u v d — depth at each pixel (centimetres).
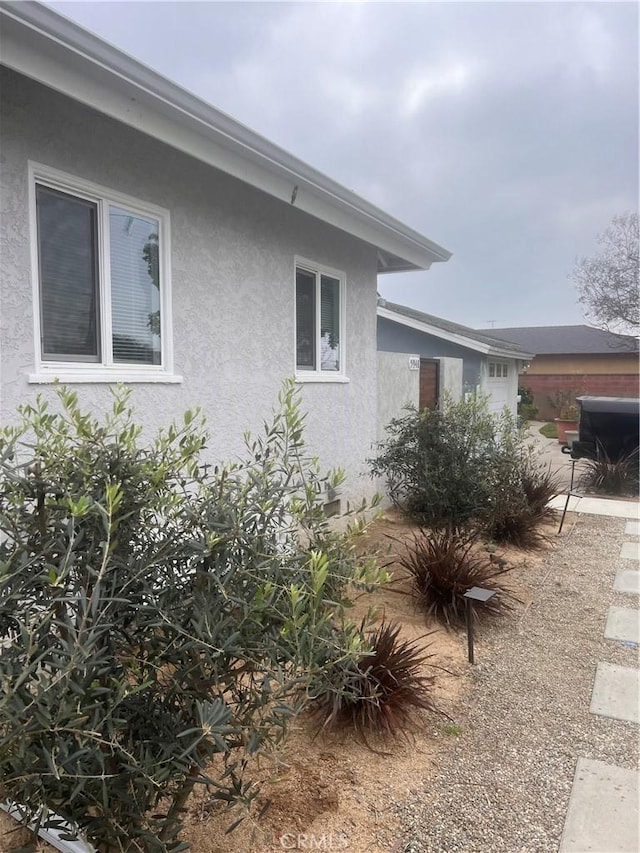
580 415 1330
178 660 215
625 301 2355
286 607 220
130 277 467
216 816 269
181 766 201
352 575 261
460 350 1553
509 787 299
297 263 671
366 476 824
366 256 813
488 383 1683
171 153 491
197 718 210
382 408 902
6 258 367
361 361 811
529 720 362
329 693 279
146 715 216
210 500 239
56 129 398
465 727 354
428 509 746
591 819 277
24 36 318
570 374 3444
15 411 372
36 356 388
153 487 226
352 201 624
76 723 168
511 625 511
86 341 434
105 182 435
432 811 280
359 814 276
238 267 571
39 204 397
